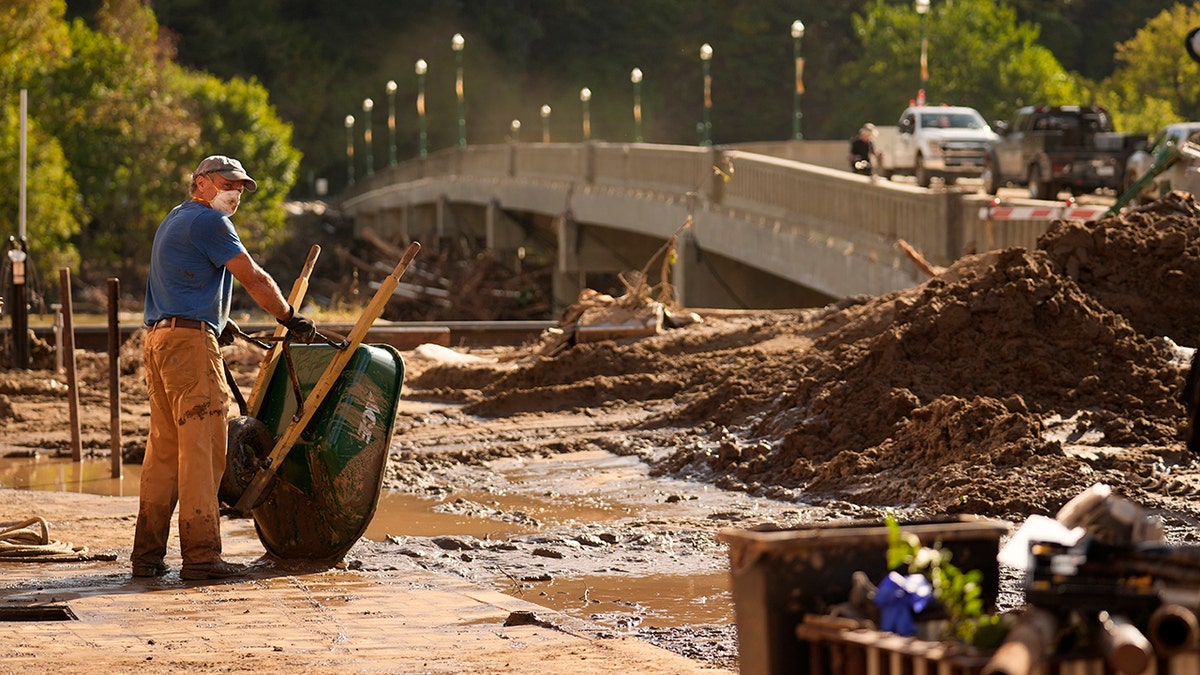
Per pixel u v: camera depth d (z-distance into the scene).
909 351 28.62
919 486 23.69
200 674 12.28
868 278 60.88
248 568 18.80
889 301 37.12
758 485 25.98
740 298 85.06
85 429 37.59
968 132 88.00
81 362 49.31
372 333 55.75
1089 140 71.69
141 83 144.38
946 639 8.05
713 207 81.81
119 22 171.62
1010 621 7.94
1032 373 27.52
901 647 7.89
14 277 48.97
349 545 19.00
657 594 17.25
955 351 28.38
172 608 15.72
